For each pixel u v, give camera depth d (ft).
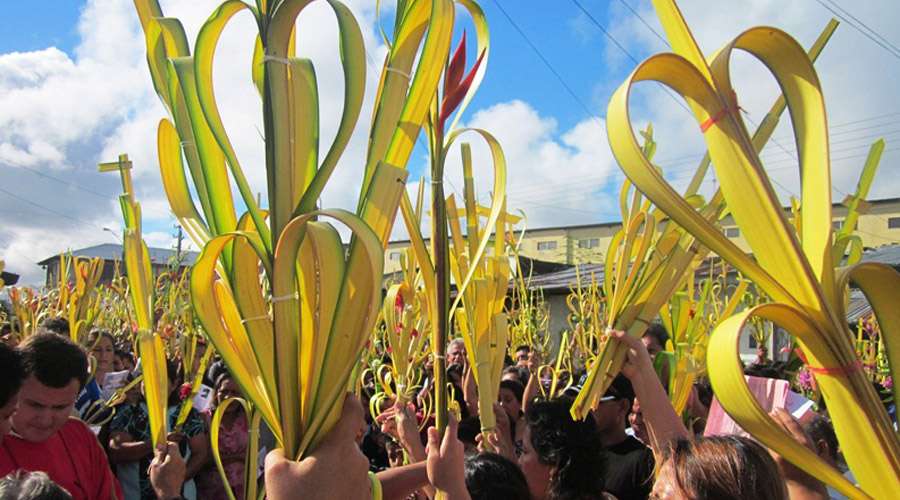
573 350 15.88
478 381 7.02
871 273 3.43
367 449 13.99
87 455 8.29
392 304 8.79
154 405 6.65
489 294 7.11
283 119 3.54
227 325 4.06
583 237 105.19
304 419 3.57
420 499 8.44
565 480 7.28
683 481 4.99
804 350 3.30
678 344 8.82
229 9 3.80
